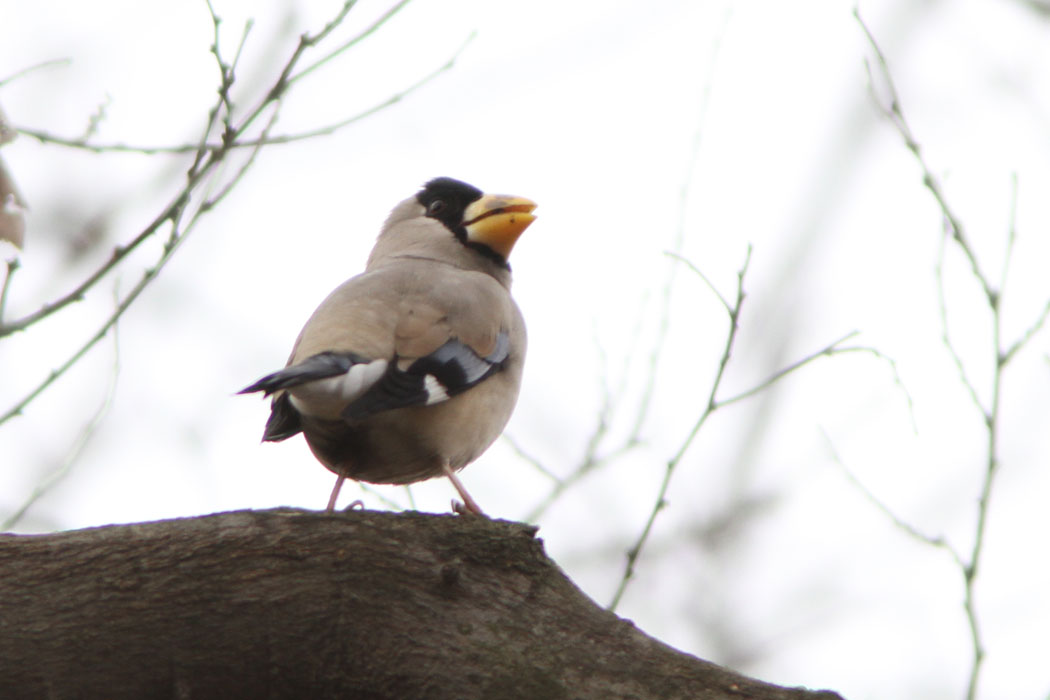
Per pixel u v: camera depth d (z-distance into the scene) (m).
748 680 7.44
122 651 7.46
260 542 7.75
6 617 7.44
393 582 7.66
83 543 7.73
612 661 7.50
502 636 7.57
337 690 7.53
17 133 10.88
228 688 7.54
